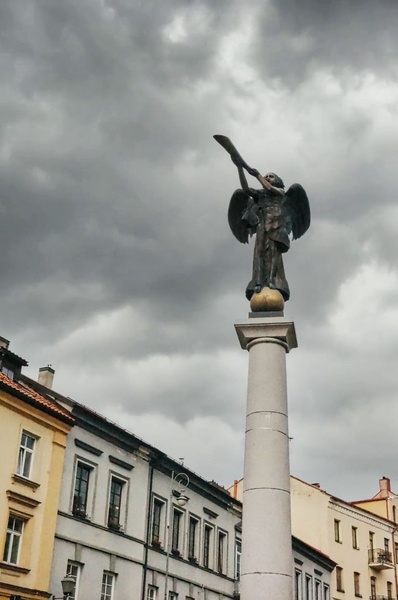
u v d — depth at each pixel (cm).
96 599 2881
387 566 5809
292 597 1282
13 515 2567
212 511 3969
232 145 1636
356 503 6531
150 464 3419
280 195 1675
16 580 2495
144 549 3241
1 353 2900
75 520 2856
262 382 1430
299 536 5519
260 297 1540
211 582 3819
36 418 2739
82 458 2973
